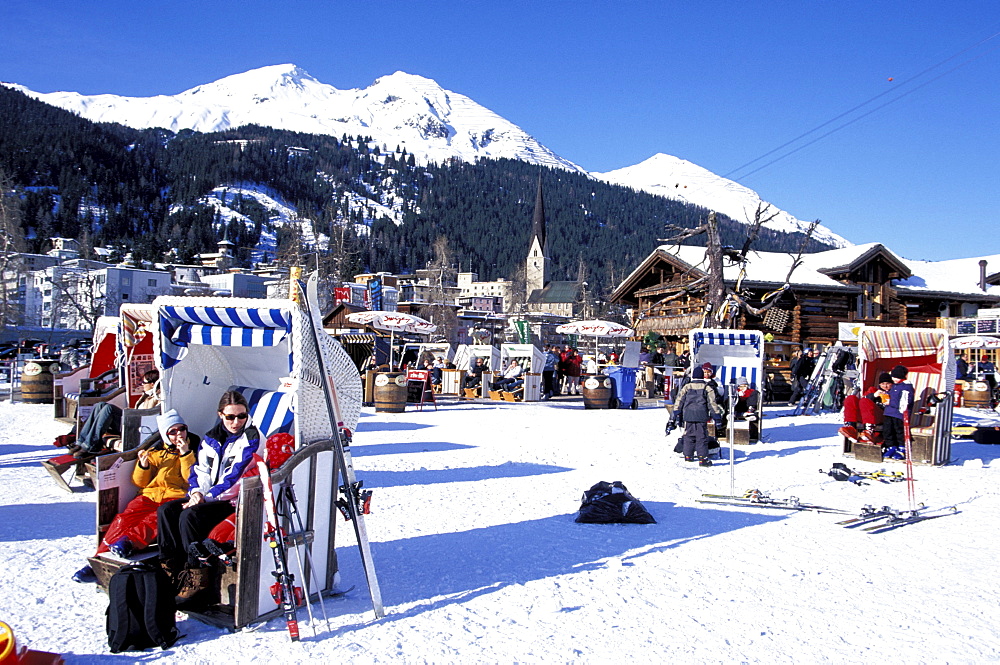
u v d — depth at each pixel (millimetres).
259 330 5184
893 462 11945
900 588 5551
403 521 7422
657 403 24984
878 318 32219
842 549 6641
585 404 21344
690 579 5660
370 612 4852
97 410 8805
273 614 4684
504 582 5504
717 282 25188
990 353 32594
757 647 4359
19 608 4770
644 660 4148
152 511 5328
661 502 8617
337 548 6418
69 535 6652
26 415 16953
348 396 5836
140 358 11273
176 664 3986
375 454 11805
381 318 24312
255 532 4543
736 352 14930
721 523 7602
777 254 34531
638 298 37594
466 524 7344
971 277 38156
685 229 25891
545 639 4430
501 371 26641
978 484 10133
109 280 90375
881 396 12258
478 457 11695
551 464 11227
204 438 5293
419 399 21312
